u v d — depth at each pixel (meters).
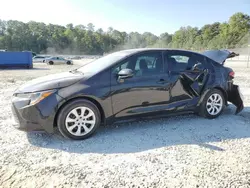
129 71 3.54
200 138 3.55
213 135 3.68
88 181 2.42
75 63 36.72
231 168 2.66
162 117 4.16
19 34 95.81
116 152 3.07
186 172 2.58
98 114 3.56
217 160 2.85
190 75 4.18
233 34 86.56
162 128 3.98
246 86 8.73
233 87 4.71
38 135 3.62
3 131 3.79
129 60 3.78
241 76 12.44
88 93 3.41
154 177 2.49
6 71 18.50
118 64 3.69
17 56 22.52
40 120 3.25
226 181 2.41
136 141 3.43
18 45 93.31
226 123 4.26
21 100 3.30
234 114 4.85
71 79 3.47
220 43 84.25
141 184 2.37
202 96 4.35
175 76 4.04
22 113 3.28
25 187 2.35
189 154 3.02
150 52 3.97
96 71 3.62
